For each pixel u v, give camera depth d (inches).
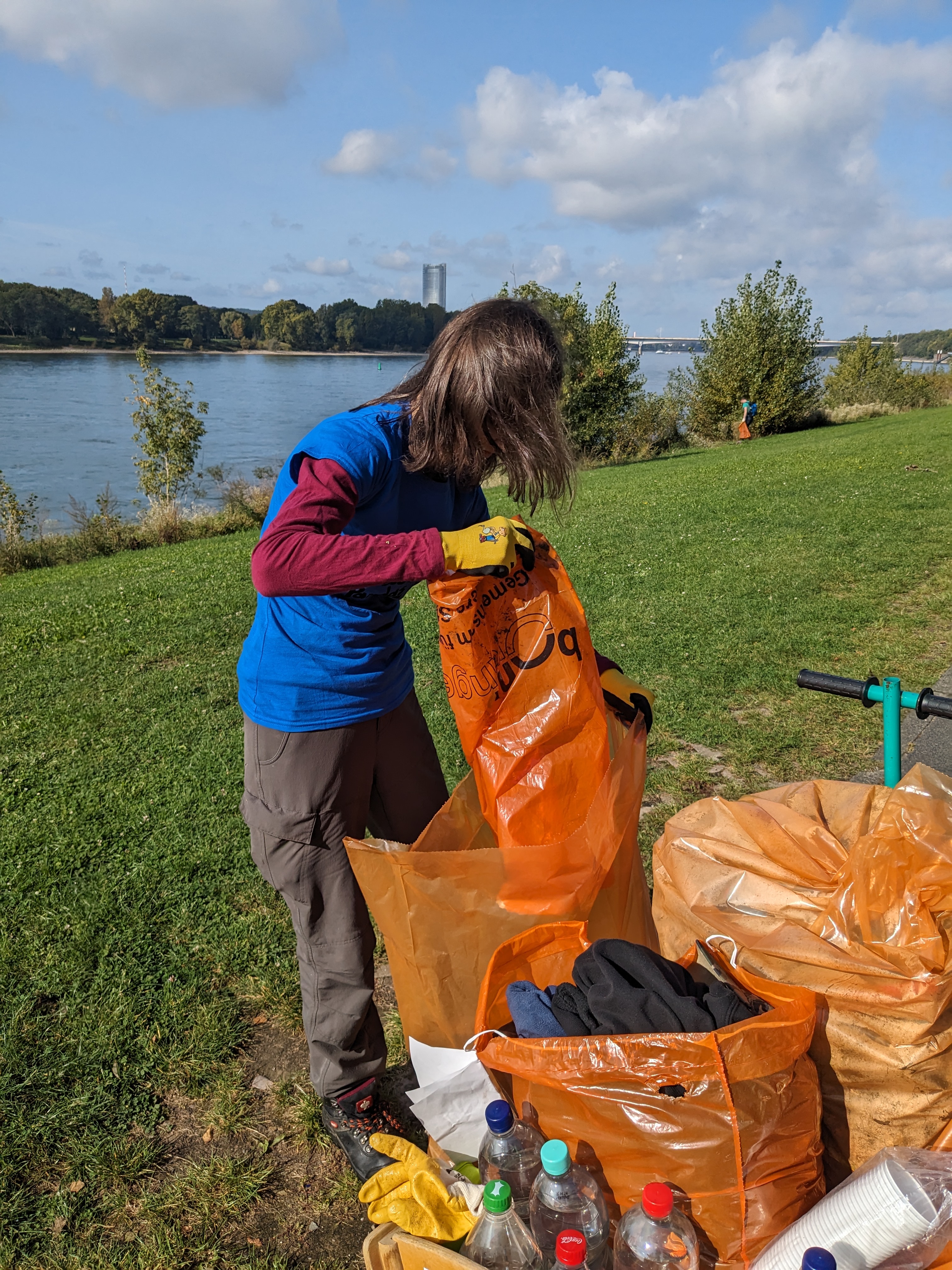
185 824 147.0
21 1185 80.5
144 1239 75.4
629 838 77.6
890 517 406.3
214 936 115.9
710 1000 62.6
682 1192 59.0
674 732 179.0
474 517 80.9
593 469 883.4
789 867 78.2
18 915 122.3
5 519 652.7
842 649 226.2
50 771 172.4
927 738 172.2
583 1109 60.1
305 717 70.6
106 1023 99.8
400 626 78.0
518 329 64.5
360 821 75.9
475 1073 66.3
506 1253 59.5
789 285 1108.5
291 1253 74.3
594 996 63.1
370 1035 78.2
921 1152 60.6
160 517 670.5
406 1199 65.9
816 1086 63.7
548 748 73.3
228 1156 83.7
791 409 1165.1
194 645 264.4
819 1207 58.8
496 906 68.1
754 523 411.2
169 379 721.0
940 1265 54.9
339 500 63.0
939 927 67.9
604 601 280.7
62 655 260.2
